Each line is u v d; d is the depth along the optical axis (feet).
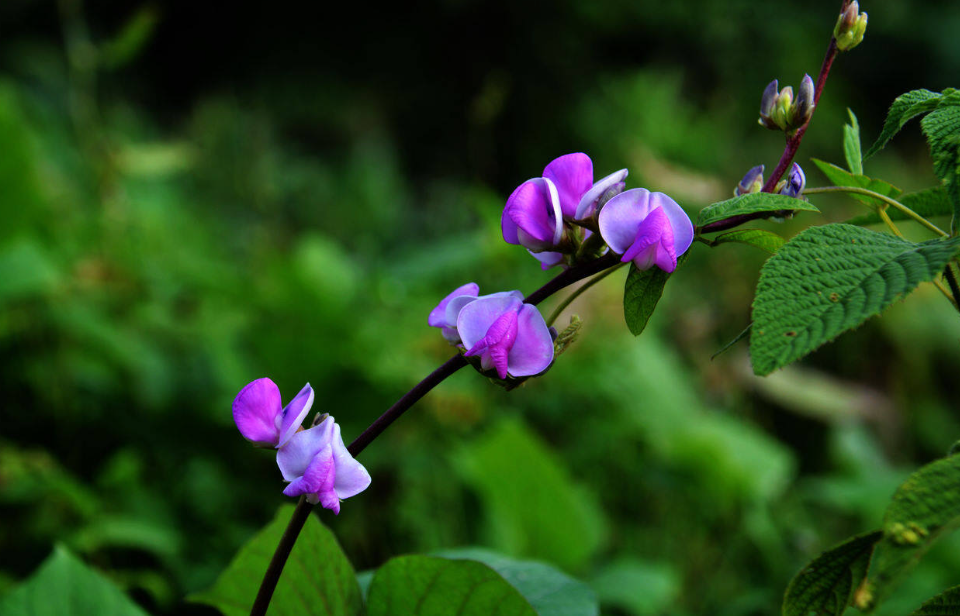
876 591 1.78
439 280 5.80
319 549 2.11
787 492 5.53
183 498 4.15
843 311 1.78
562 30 16.74
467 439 4.91
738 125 14.83
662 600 3.97
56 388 4.41
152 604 3.60
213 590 2.20
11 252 4.28
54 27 14.16
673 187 6.95
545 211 1.94
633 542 5.07
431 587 2.07
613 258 1.93
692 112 13.32
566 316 5.50
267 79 16.49
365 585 2.30
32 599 2.35
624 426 5.32
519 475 4.29
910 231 7.34
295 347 4.68
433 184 14.55
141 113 12.96
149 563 3.80
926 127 1.88
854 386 7.94
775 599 4.36
